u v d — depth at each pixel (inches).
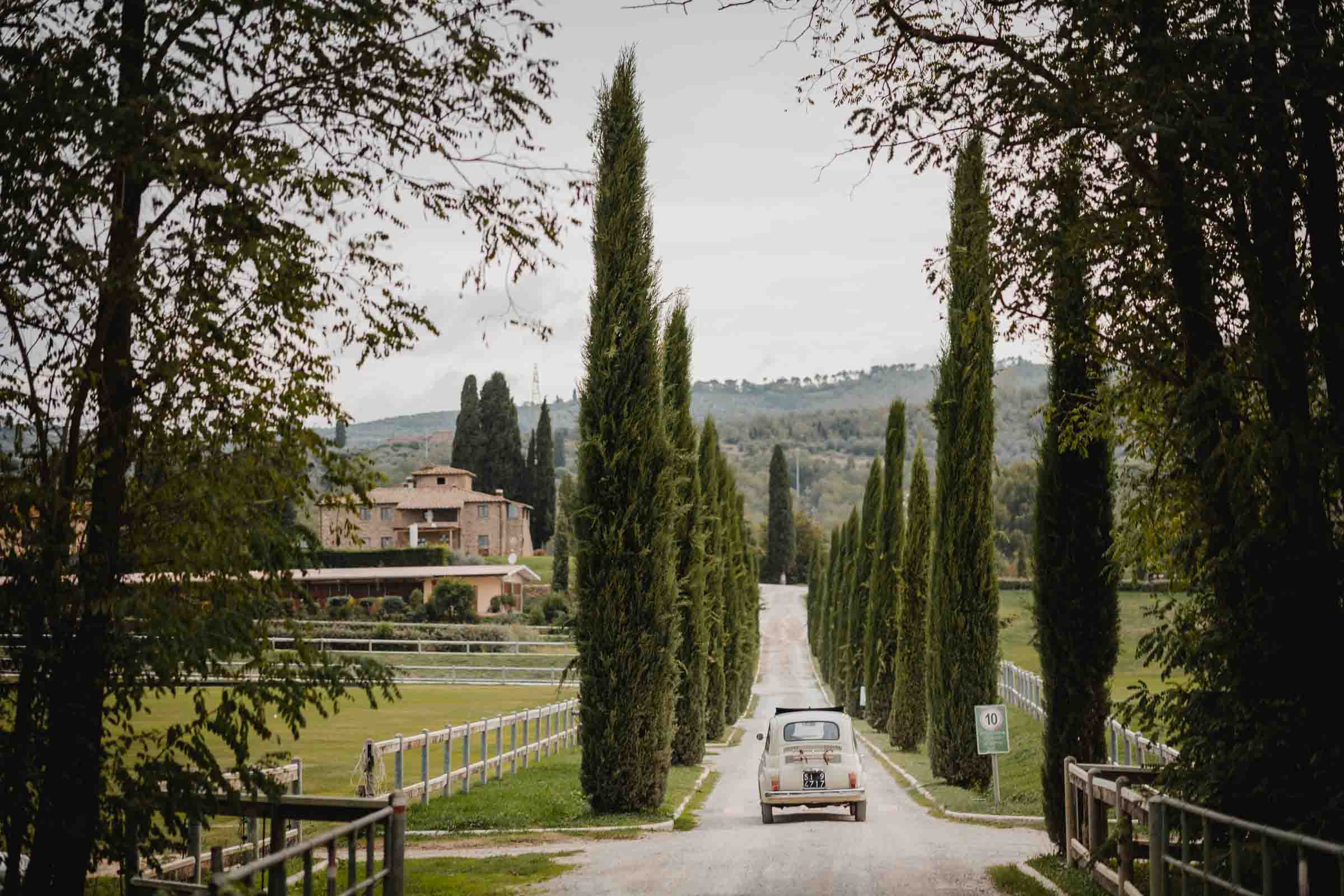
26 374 297.3
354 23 294.8
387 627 2568.9
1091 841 441.4
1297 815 304.5
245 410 307.6
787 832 658.2
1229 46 297.1
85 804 290.8
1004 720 797.9
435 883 450.3
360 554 3373.5
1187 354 347.3
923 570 1365.7
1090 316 374.9
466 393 5073.8
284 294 299.9
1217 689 329.7
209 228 297.9
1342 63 293.3
